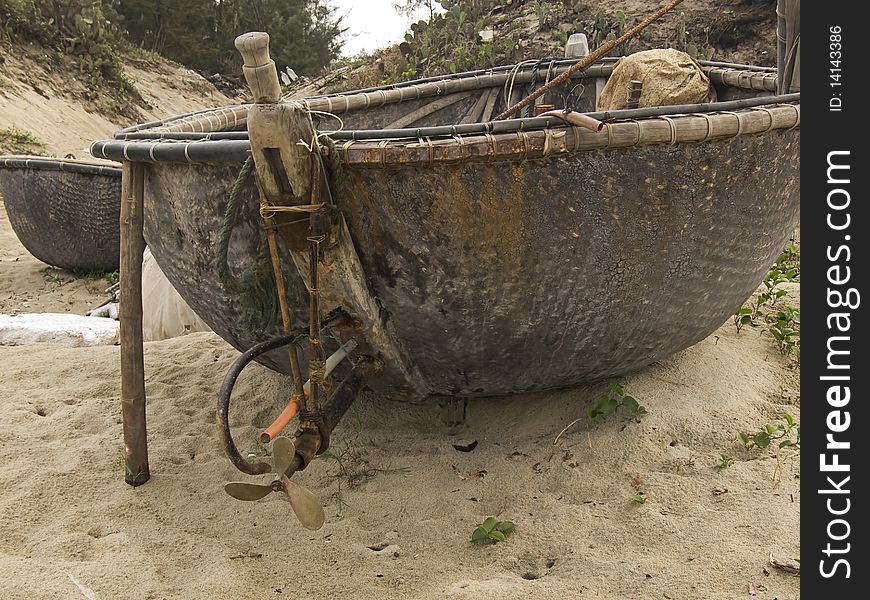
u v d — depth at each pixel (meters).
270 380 3.95
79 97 20.33
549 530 2.66
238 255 2.83
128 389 3.02
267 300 2.73
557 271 2.66
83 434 3.54
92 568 2.48
